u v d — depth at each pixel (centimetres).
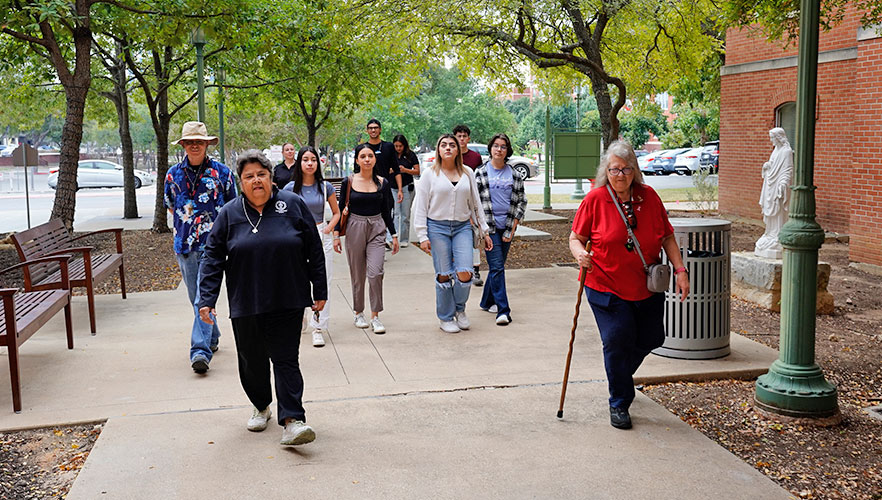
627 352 503
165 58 1809
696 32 1617
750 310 880
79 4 1309
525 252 1362
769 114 1722
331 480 436
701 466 456
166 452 475
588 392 588
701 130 4812
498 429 514
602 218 500
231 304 472
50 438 512
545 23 1367
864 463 471
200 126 645
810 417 533
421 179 770
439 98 6109
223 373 641
